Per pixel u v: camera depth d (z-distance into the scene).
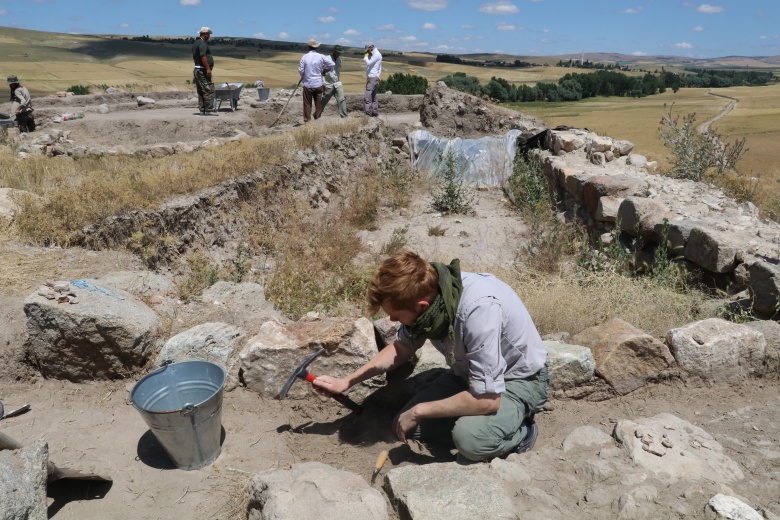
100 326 3.41
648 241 7.15
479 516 2.27
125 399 3.46
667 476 2.64
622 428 2.96
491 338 2.60
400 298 2.56
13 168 8.62
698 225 6.19
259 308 4.27
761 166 15.16
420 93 22.89
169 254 6.53
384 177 12.61
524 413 2.86
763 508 2.44
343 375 3.47
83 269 4.93
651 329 4.45
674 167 11.14
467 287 2.69
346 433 3.31
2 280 4.31
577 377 3.43
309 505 2.28
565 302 4.72
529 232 9.65
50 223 5.57
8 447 2.45
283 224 8.98
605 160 10.72
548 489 2.57
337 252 8.24
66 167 9.62
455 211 10.91
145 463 2.97
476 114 16.02
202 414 2.79
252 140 11.32
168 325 3.82
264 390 3.53
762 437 3.06
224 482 2.85
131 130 14.77
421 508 2.31
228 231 7.80
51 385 3.54
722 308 4.89
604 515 2.41
